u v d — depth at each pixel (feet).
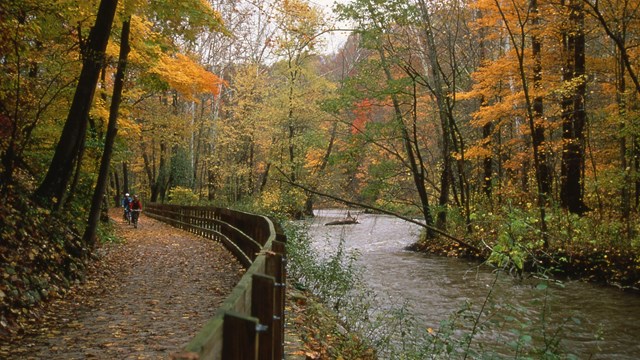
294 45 76.54
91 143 48.21
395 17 61.77
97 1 36.47
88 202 51.78
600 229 51.06
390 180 80.69
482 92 65.05
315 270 34.47
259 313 9.54
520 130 69.10
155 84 52.29
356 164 77.25
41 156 42.47
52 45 38.11
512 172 85.81
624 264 44.88
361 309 29.30
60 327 21.02
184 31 40.19
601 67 60.18
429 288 46.62
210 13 37.78
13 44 29.96
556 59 60.29
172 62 56.08
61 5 32.45
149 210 128.16
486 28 72.13
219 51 126.11
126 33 40.88
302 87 105.81
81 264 32.48
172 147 128.88
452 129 75.00
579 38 57.26
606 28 44.96
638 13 51.01
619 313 36.68
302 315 25.21
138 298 27.76
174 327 21.56
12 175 31.78
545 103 71.51
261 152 124.36
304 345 19.80
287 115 101.86
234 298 7.36
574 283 46.24
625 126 49.83
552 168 75.61
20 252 25.62
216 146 118.21
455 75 75.66
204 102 134.41
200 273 36.63
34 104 34.19
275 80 118.11
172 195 119.65
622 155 55.88
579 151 61.00
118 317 23.21
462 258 62.75
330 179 92.99
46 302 24.39
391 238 86.33
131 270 37.91
